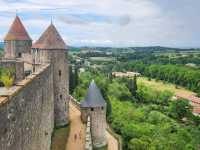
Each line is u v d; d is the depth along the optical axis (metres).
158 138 67.06
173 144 67.50
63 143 40.88
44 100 31.86
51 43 45.16
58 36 46.59
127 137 64.69
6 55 59.88
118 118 71.75
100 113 49.12
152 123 86.44
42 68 33.25
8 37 59.19
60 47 45.72
